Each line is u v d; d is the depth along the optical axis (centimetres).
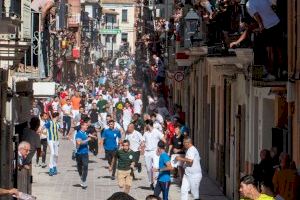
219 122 3734
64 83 9044
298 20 2244
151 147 3553
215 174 3847
